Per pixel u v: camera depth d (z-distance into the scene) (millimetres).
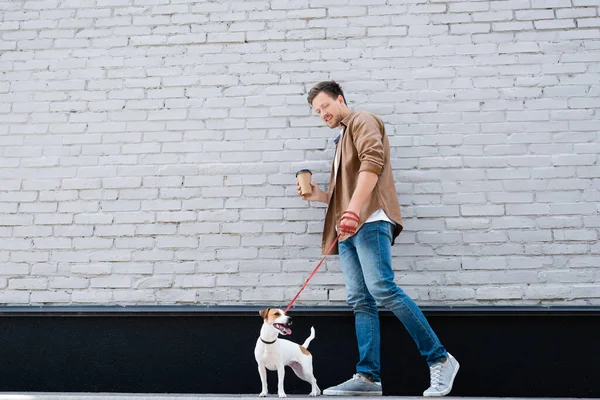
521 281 2496
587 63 2727
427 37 2805
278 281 2562
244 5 2920
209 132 2768
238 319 2520
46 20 2955
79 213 2693
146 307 2529
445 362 1970
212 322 2523
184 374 2475
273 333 1956
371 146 2064
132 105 2824
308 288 2543
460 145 2668
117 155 2762
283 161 2707
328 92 2289
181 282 2584
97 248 2645
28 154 2779
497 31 2791
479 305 2473
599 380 2379
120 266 2617
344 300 2516
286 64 2826
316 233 2611
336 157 2281
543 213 2566
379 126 2236
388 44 2809
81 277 2609
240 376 2459
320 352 2461
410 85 2752
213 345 2496
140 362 2496
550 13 2795
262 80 2814
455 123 2695
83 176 2740
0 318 2562
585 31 2762
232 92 2811
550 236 2537
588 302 2451
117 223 2672
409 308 1987
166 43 2896
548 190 2592
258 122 2764
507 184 2611
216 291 2566
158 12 2941
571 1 2805
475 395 2395
